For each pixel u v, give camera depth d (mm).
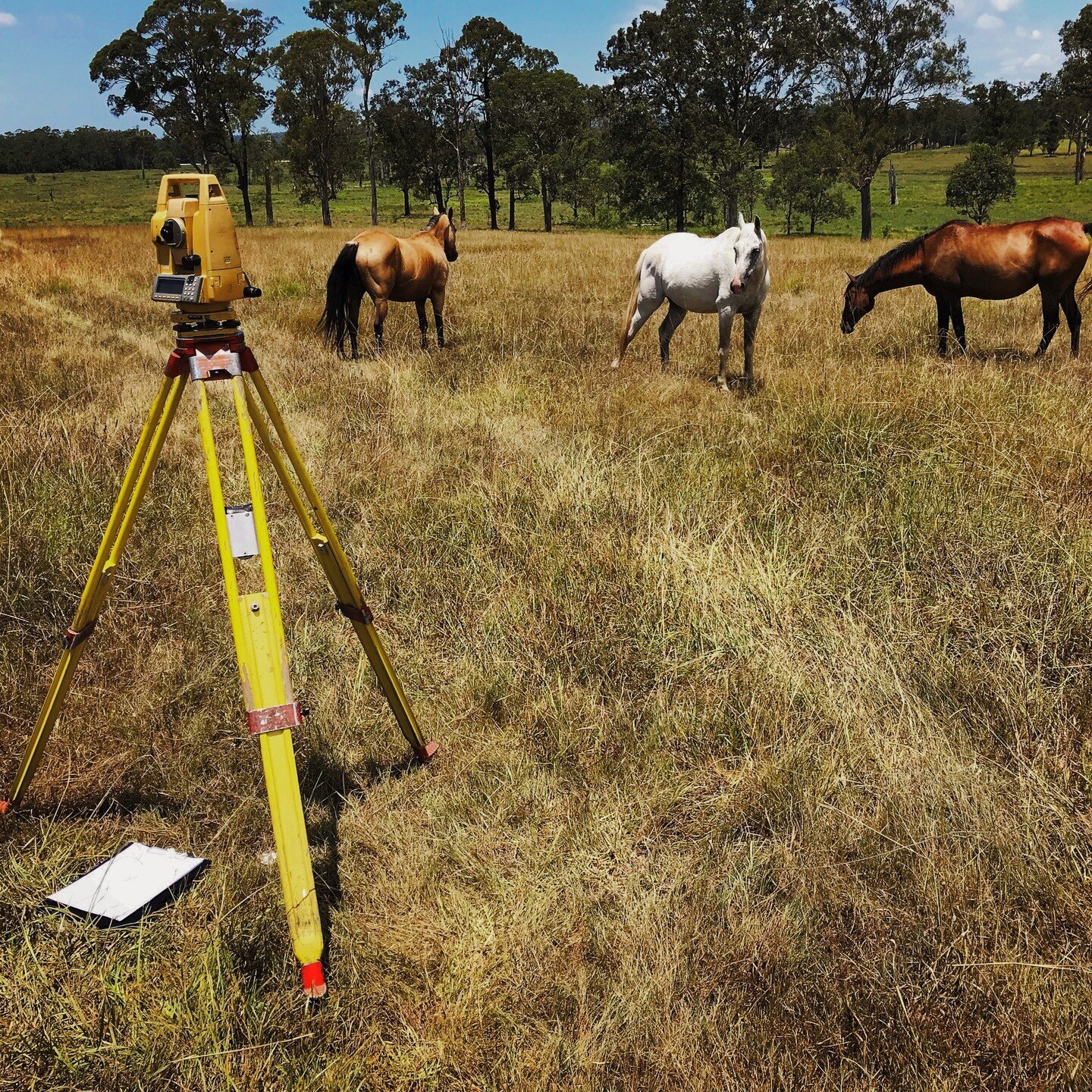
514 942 2334
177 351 2189
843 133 43562
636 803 2855
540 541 4477
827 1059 2016
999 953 2217
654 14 49625
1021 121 89250
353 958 2254
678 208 54688
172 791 2902
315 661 3633
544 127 57875
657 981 2191
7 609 3773
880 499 4691
